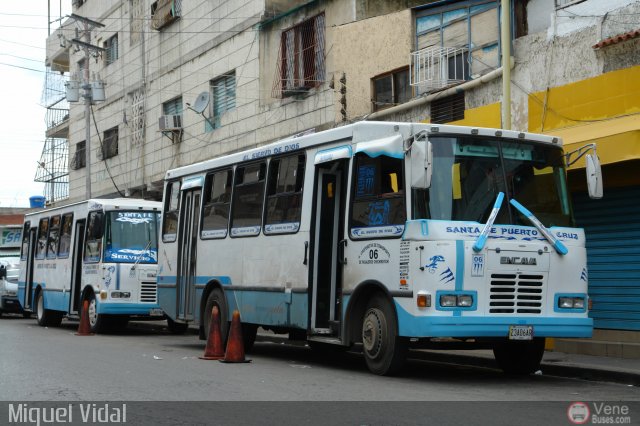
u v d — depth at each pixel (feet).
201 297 47.37
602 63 43.14
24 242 80.74
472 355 41.47
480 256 31.17
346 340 34.88
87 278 62.59
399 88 59.36
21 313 93.09
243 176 44.55
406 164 32.09
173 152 91.71
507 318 31.32
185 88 89.40
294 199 39.34
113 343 51.93
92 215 63.21
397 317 31.96
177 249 50.80
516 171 33.12
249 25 77.25
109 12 108.78
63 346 48.75
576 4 45.16
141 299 60.59
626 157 38.04
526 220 32.63
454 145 32.27
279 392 29.22
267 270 41.01
